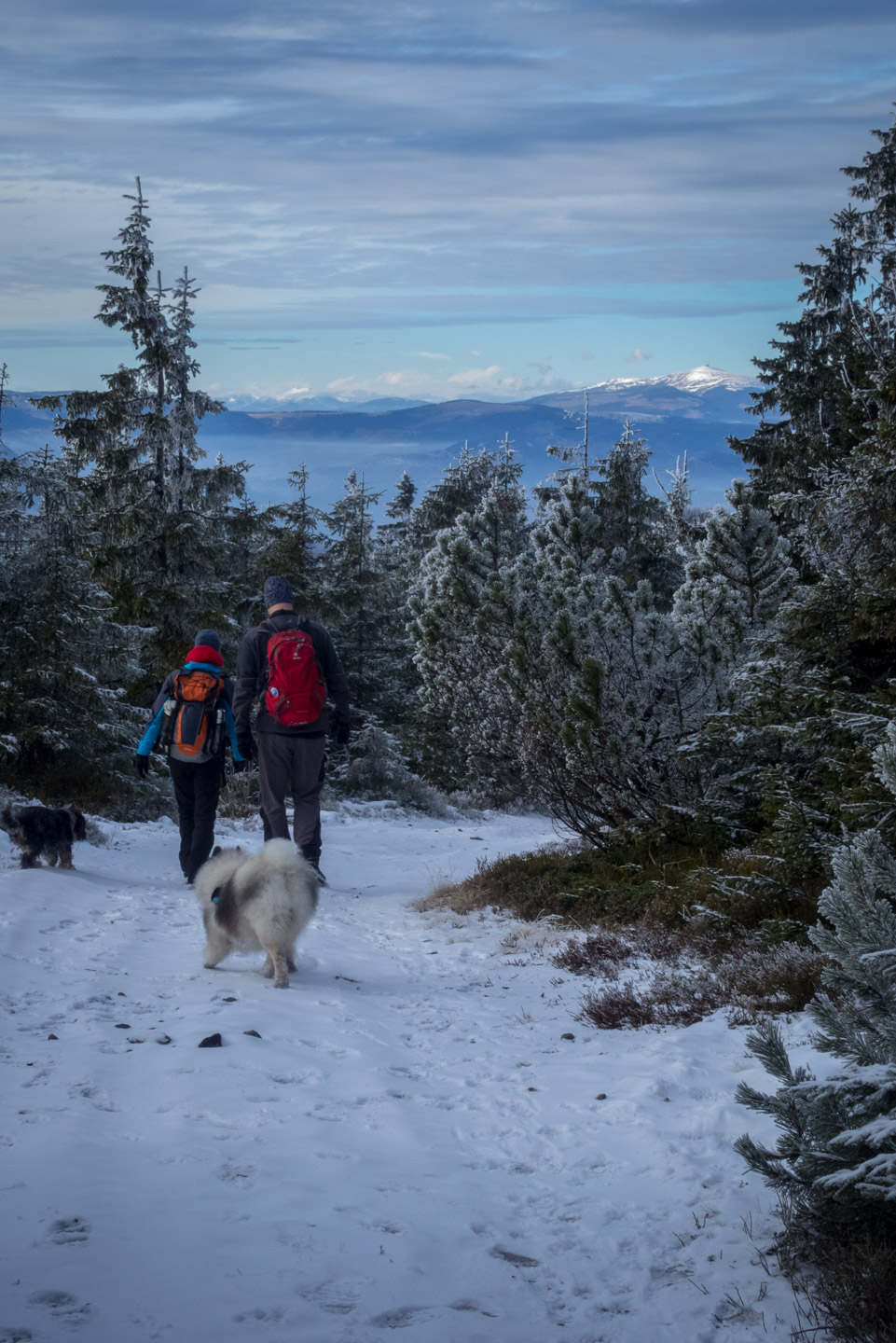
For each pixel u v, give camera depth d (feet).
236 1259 9.39
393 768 73.05
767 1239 10.33
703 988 20.59
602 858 33.58
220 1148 12.01
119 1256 9.20
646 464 108.68
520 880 33.86
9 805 36.01
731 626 33.04
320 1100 14.24
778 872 23.56
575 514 59.88
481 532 72.28
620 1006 20.06
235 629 70.38
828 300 81.76
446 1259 9.88
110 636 50.31
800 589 31.53
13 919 24.49
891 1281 8.84
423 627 51.62
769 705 27.73
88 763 46.96
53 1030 16.74
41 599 47.96
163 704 31.81
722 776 31.63
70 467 69.92
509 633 40.63
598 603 35.65
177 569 72.95
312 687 31.68
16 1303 8.24
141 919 26.86
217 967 22.41
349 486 102.89
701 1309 9.12
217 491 75.05
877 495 28.81
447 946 28.12
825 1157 9.30
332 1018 18.85
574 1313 9.12
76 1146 11.57
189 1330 8.15
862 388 34.50
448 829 61.57
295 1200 10.73
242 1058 15.62
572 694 32.63
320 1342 8.15
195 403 72.43
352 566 100.12
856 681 27.27
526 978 24.06
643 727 31.94
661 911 26.66
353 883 40.50
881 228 78.38
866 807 20.52
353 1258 9.65
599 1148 13.03
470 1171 12.30
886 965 10.52
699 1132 13.28
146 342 71.56
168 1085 14.23
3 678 46.21
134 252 70.08
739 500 35.55
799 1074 10.53
